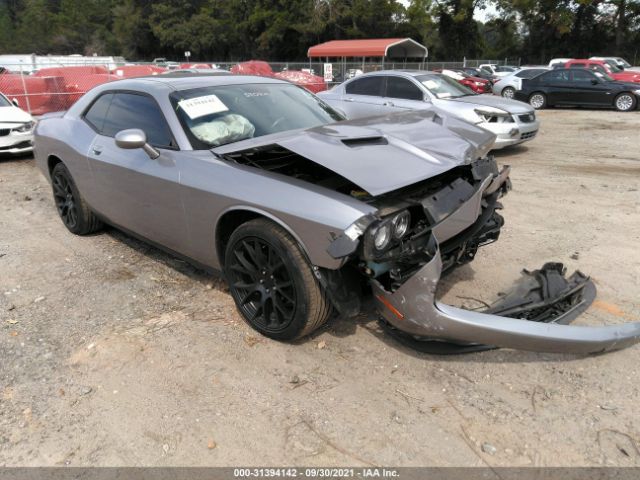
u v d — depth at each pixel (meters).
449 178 3.27
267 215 2.85
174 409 2.62
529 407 2.56
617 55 49.06
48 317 3.52
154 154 3.42
